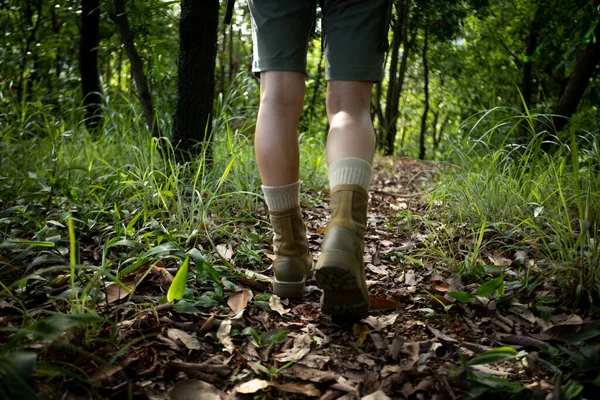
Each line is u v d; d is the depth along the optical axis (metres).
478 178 2.61
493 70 9.74
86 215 2.23
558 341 1.44
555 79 6.77
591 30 4.00
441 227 2.32
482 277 1.91
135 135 3.44
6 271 1.72
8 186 2.71
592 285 1.63
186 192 2.69
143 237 2.00
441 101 13.16
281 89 1.55
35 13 5.53
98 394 1.18
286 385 1.24
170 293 1.52
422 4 7.23
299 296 1.74
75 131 3.54
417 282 1.91
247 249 2.04
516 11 7.76
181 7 2.87
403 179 4.75
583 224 1.62
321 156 4.00
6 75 5.04
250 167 3.07
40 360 1.25
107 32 5.03
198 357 1.37
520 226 2.29
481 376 1.25
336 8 1.51
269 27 1.53
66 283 1.71
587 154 2.70
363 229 1.47
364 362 1.37
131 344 1.35
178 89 2.90
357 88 1.52
